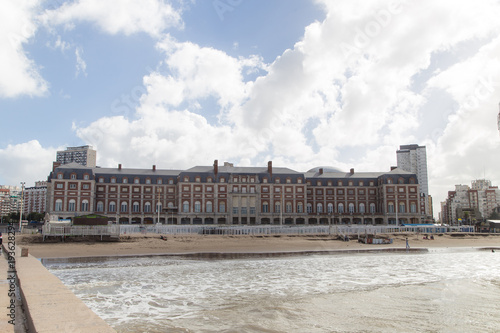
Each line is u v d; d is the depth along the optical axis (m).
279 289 23.03
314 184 120.06
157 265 34.59
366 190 120.81
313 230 80.38
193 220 107.00
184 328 14.45
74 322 9.01
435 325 15.44
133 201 109.25
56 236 54.84
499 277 28.67
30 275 16.86
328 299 20.08
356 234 76.19
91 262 36.59
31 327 9.45
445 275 29.69
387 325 15.33
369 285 24.69
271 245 59.44
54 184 100.31
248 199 109.94
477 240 77.00
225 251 50.09
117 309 17.45
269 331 14.32
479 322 15.91
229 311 17.28
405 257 44.84
